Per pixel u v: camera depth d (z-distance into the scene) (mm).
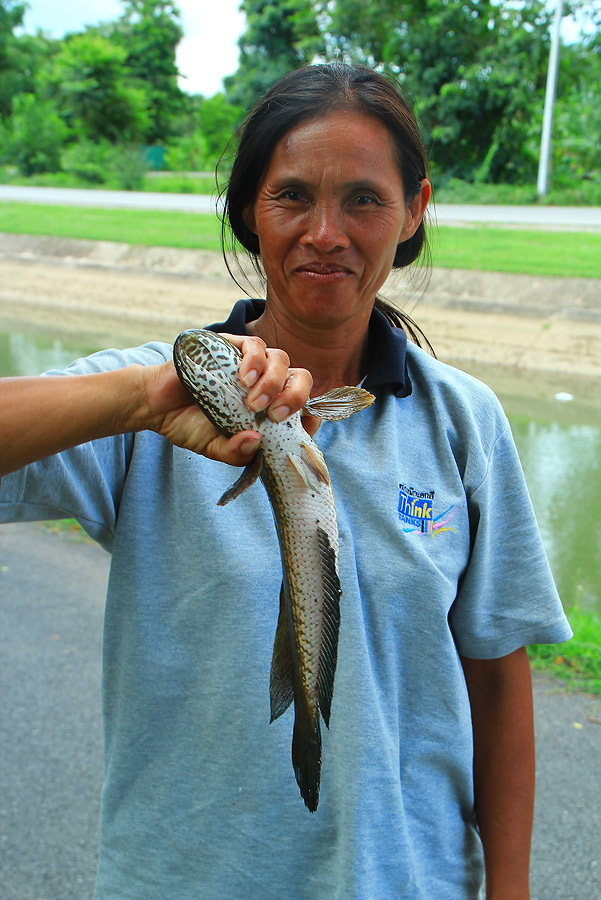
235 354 1290
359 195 1493
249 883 1548
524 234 18484
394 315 1938
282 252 1536
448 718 1629
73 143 44719
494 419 1766
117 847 1613
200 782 1551
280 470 1327
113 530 1626
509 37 28844
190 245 20016
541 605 1771
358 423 1672
